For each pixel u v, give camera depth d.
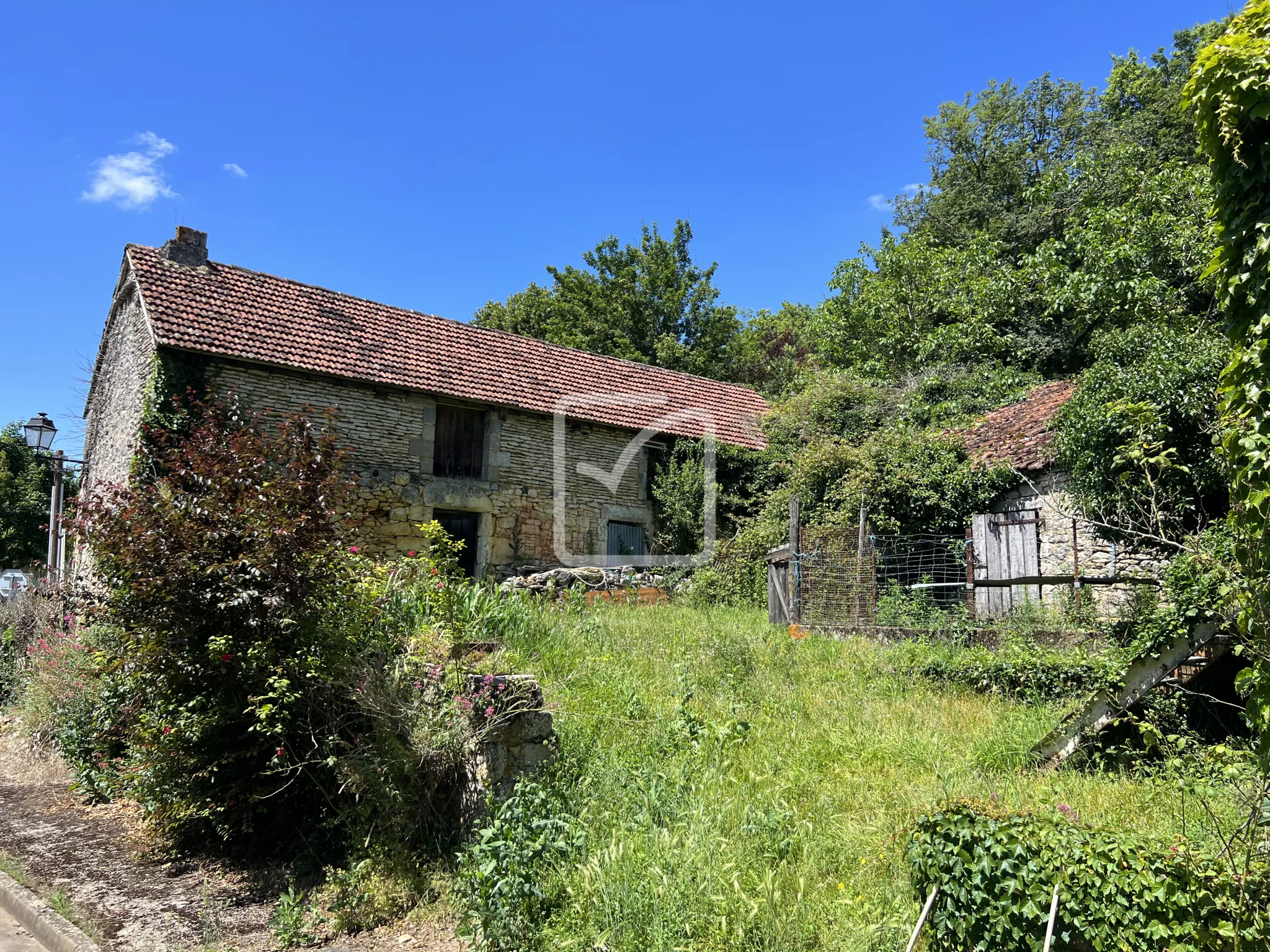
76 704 7.91
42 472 29.48
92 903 4.95
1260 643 3.21
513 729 5.15
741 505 15.86
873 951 3.51
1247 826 3.28
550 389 15.72
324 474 6.10
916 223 28.17
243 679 5.59
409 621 6.66
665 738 5.64
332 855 5.50
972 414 15.73
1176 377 8.95
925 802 4.62
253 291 13.70
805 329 29.94
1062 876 3.28
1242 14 3.41
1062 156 25.88
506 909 4.06
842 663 7.64
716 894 3.87
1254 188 3.25
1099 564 10.03
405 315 15.60
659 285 29.06
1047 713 5.90
